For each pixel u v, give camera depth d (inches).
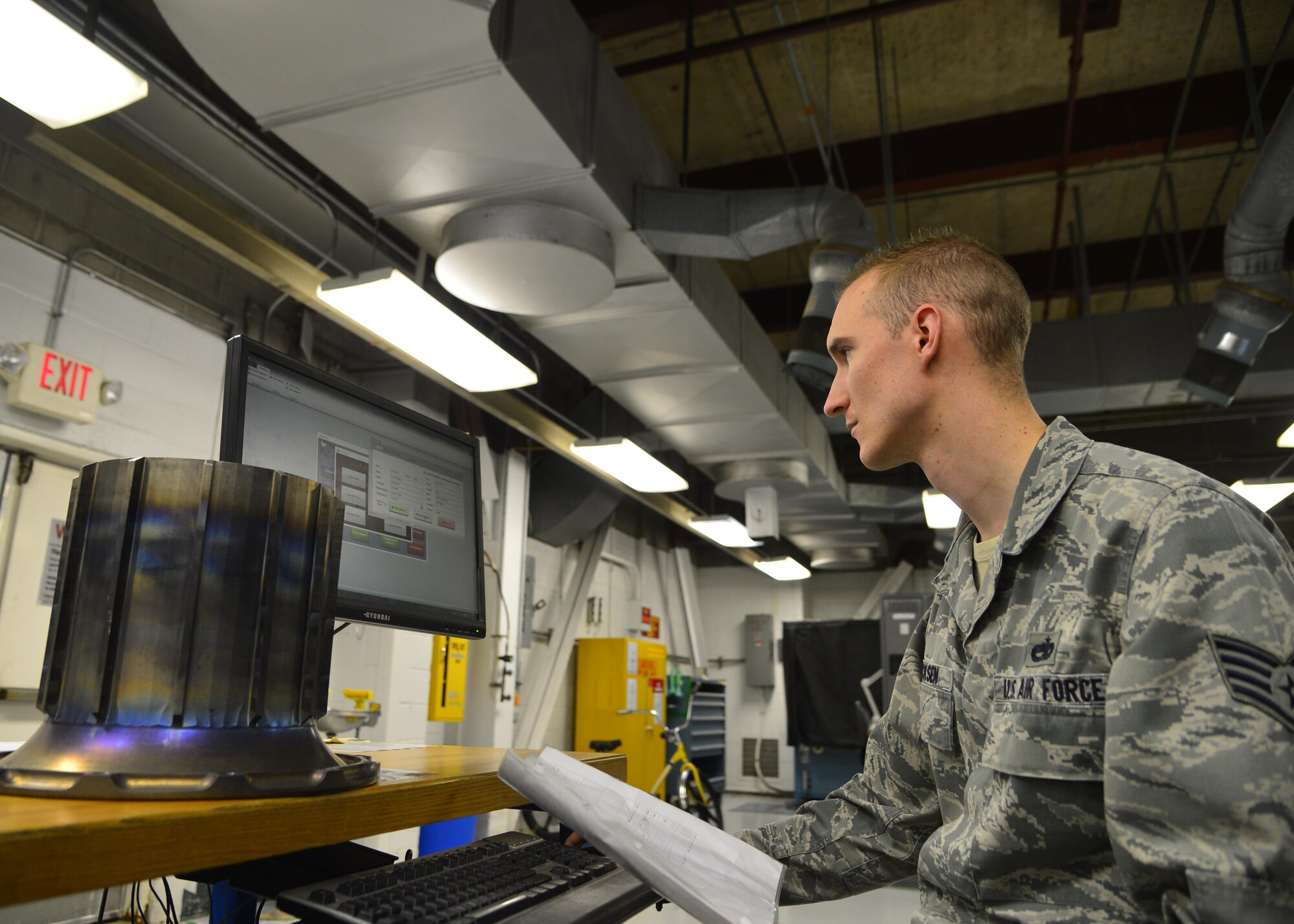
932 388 32.6
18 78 84.7
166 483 26.3
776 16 160.1
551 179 116.7
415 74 96.4
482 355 148.6
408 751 47.3
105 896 35.7
